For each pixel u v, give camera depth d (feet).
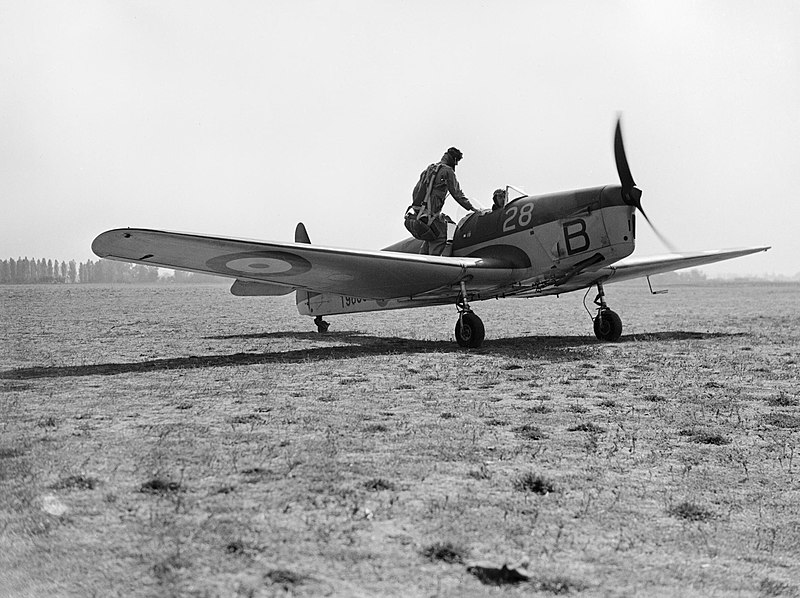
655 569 8.49
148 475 11.50
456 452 13.39
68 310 72.95
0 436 14.33
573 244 31.99
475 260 33.04
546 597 7.66
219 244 26.99
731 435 15.28
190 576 7.86
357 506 10.18
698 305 93.15
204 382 22.16
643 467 12.72
